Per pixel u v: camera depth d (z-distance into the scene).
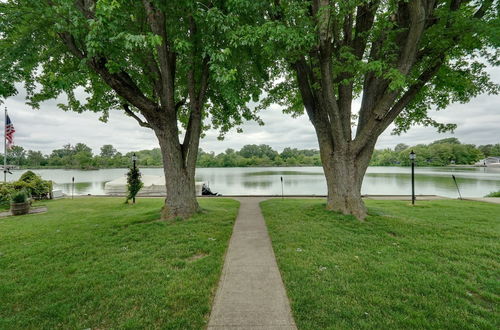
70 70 6.85
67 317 2.40
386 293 2.78
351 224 5.79
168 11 5.43
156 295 2.76
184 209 6.70
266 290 2.90
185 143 7.24
